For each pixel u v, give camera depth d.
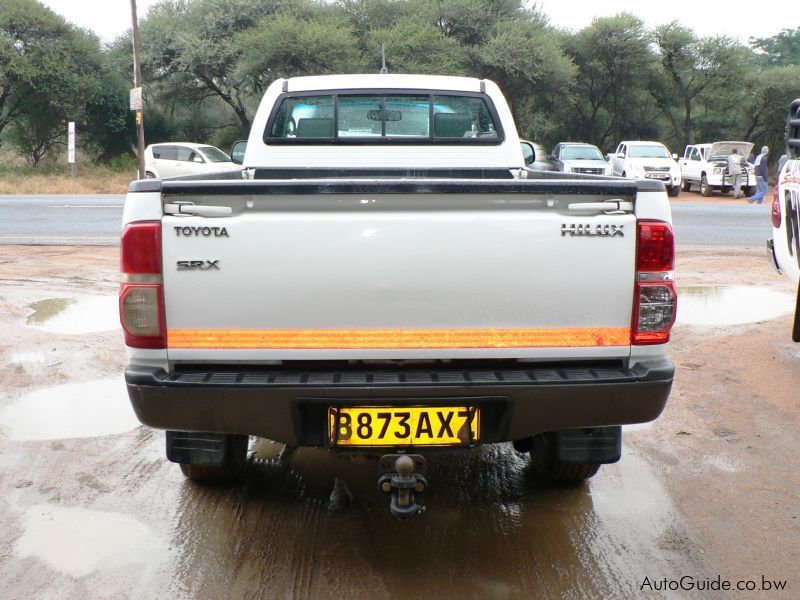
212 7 41.53
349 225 2.91
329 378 2.96
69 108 40.25
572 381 2.96
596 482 4.08
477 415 3.01
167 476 4.12
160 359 2.99
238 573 3.15
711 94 48.06
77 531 3.49
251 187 2.87
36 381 5.68
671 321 3.05
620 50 45.50
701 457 4.40
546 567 3.20
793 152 5.93
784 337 6.97
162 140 45.66
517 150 5.49
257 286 2.93
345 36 37.31
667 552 3.34
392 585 3.05
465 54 39.91
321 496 3.90
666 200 3.00
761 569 3.21
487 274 2.95
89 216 17.50
